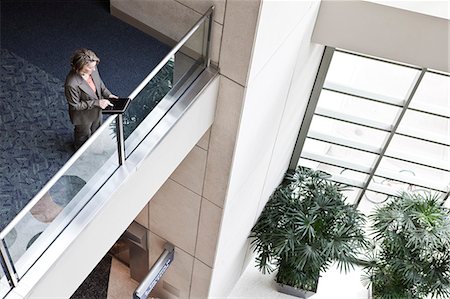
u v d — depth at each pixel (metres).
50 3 7.54
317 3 7.89
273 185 11.10
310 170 11.16
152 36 7.12
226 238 9.47
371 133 11.21
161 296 11.57
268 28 6.33
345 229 10.45
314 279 11.23
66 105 6.84
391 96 10.28
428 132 10.88
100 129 5.50
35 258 5.48
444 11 7.84
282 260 10.93
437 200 11.19
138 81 6.83
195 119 6.75
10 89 6.91
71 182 5.54
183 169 8.22
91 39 7.16
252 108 7.27
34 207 5.19
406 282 10.86
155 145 6.20
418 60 8.36
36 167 6.31
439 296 11.73
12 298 5.30
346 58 9.95
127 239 10.26
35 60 7.14
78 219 5.72
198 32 6.16
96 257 6.23
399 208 10.68
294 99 9.30
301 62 8.58
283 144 10.16
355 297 12.00
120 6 7.13
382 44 8.33
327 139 11.38
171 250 9.95
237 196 8.80
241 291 11.90
